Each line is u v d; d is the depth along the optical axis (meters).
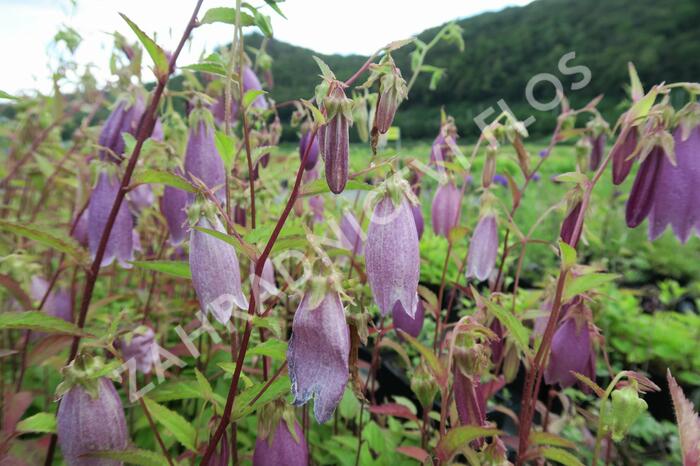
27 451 0.25
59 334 0.25
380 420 0.43
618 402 0.21
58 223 0.46
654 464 0.44
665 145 0.25
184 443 0.22
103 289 0.53
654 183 0.26
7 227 0.22
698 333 0.64
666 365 0.61
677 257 0.97
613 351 0.65
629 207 0.28
